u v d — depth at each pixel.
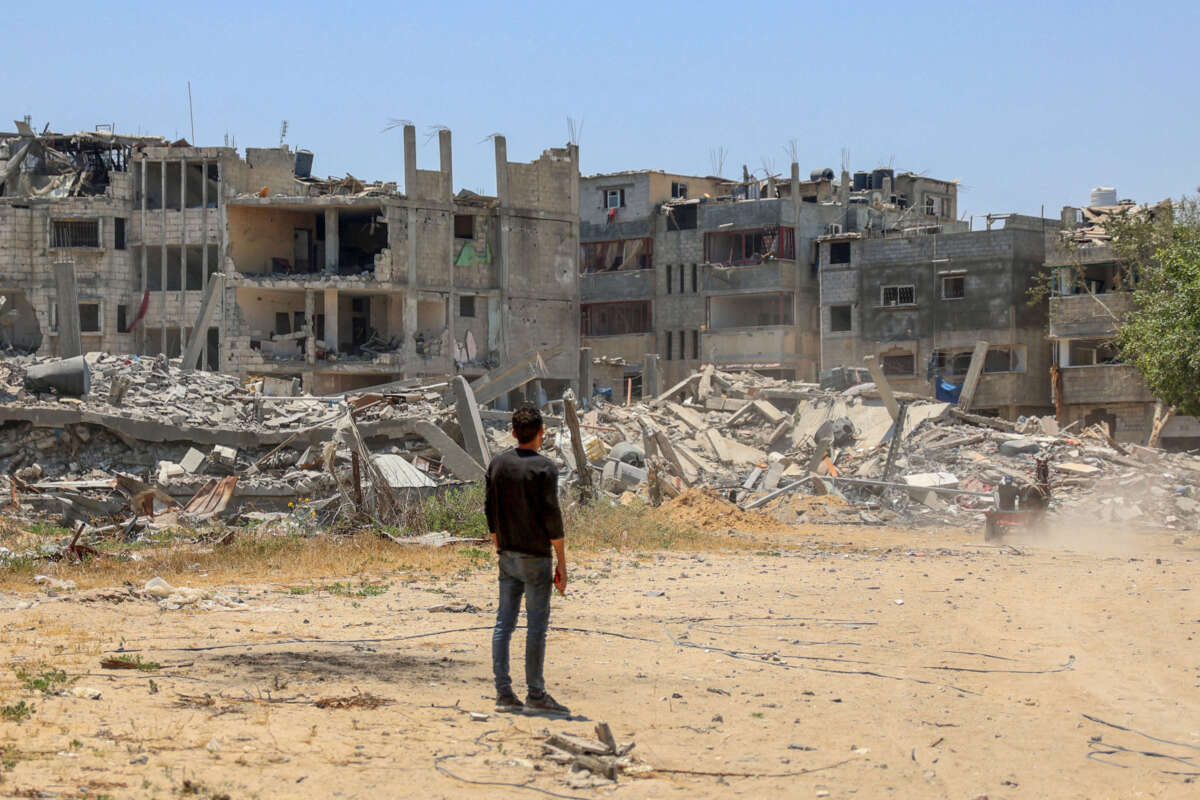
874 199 79.62
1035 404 64.94
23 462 35.03
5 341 62.66
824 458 42.16
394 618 14.46
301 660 11.14
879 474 41.00
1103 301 57.91
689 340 75.25
